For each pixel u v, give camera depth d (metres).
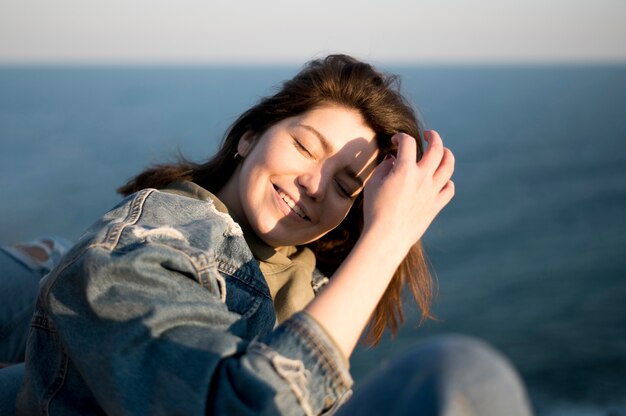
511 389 1.08
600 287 45.38
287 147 2.33
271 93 2.62
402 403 1.05
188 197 2.17
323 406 1.54
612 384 30.94
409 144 2.00
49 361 1.75
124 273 1.62
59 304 1.66
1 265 2.72
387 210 1.85
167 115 157.00
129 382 1.53
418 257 2.62
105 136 120.19
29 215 63.41
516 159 105.44
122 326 1.57
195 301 1.65
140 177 2.64
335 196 2.37
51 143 114.06
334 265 2.79
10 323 2.63
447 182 2.07
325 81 2.38
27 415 1.80
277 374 1.49
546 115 174.50
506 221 66.19
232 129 2.58
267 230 2.35
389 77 2.58
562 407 29.05
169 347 1.54
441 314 40.25
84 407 1.71
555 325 38.34
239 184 2.45
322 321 1.58
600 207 72.62
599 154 112.25
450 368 1.06
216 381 1.50
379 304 2.65
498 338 36.72
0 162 95.25
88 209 65.94
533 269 50.03
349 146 2.34
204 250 1.87
